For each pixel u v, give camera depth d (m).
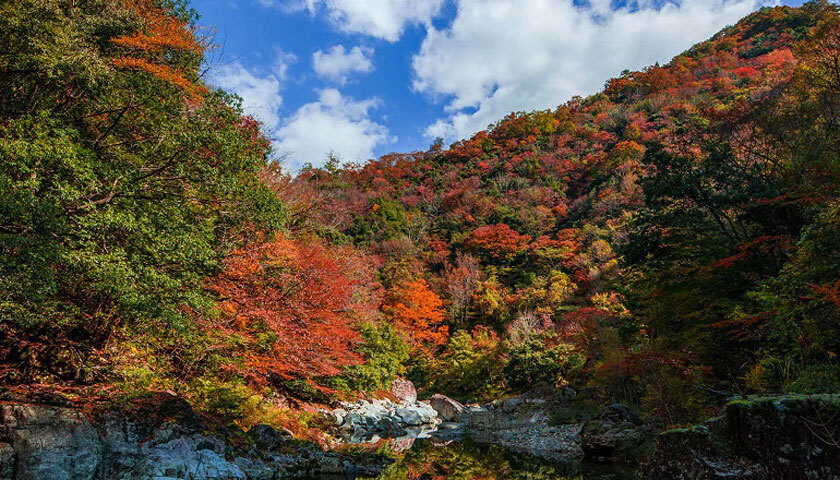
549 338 30.53
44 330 9.00
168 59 11.98
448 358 36.94
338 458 10.84
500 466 11.84
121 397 8.31
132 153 9.88
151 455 7.47
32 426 6.16
